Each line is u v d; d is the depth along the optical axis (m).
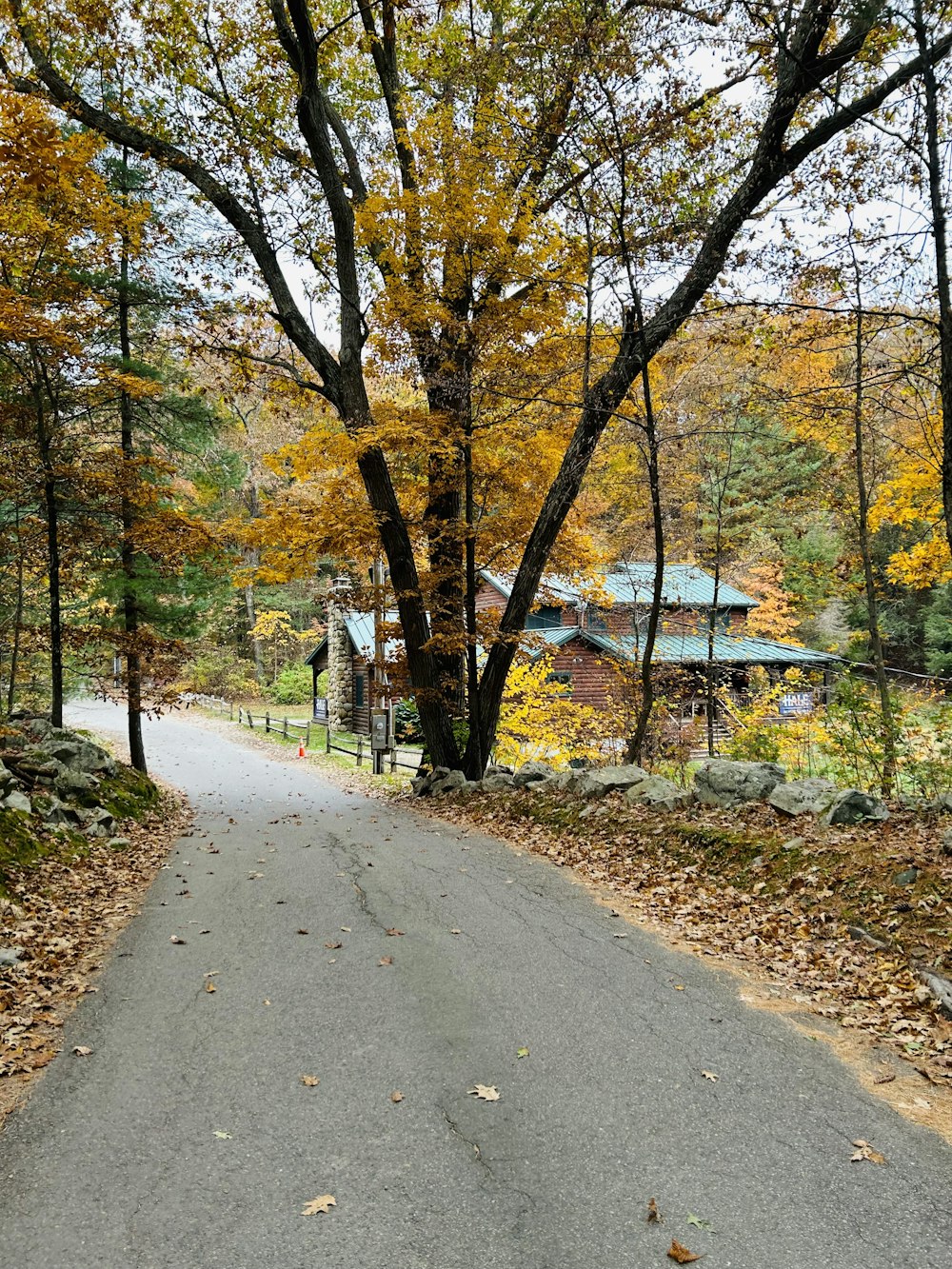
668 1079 4.11
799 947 5.86
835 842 6.90
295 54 13.04
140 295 13.81
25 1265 2.80
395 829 11.51
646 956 5.93
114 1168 3.38
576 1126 3.68
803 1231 2.95
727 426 16.08
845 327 9.89
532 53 10.62
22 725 12.12
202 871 9.27
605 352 12.30
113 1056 4.45
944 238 6.93
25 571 15.86
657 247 9.88
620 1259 2.81
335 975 5.63
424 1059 4.36
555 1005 5.04
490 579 27.67
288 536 12.99
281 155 14.59
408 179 14.00
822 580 22.16
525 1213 3.07
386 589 14.62
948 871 5.80
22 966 5.68
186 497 16.30
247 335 14.92
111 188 13.44
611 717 16.47
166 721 36.22
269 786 18.31
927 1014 4.74
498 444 12.95
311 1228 2.99
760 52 9.10
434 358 12.51
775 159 10.04
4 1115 3.83
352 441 11.81
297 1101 3.93
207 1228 2.99
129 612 13.74
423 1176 3.31
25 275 10.98
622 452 15.48
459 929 6.58
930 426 9.27
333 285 15.34
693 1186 3.22
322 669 35.12
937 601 28.39
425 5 12.91
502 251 11.12
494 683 14.45
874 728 8.73
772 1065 4.25
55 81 12.81
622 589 23.34
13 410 11.48
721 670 20.44
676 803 9.12
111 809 11.36
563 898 7.49
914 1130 3.63
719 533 17.12
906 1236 2.91
